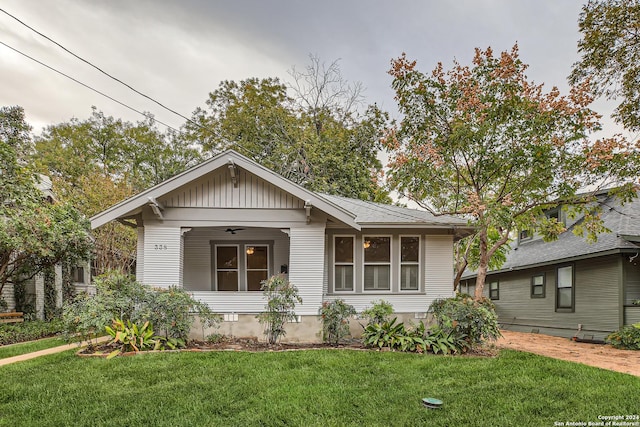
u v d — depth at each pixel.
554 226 10.18
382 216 9.90
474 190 9.89
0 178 9.48
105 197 16.33
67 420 4.01
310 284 8.58
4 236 8.88
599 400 4.59
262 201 8.70
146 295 7.57
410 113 9.91
